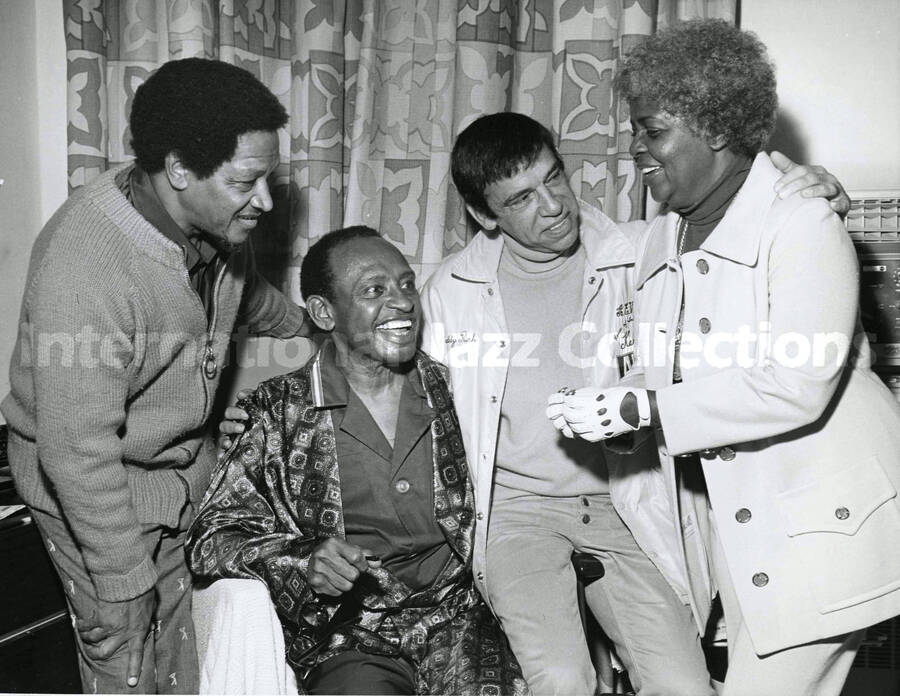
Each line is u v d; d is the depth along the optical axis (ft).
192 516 5.07
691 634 5.19
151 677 4.85
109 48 6.84
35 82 7.24
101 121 6.73
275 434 5.17
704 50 4.18
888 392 4.56
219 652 4.66
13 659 5.06
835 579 4.19
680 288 4.65
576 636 4.93
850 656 4.53
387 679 4.71
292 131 6.91
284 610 4.69
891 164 6.73
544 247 5.28
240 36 6.75
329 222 6.77
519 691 4.70
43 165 7.32
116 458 4.24
